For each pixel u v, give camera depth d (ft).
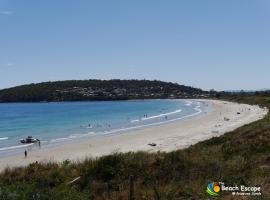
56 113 375.66
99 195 36.24
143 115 314.55
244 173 41.27
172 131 177.47
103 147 133.08
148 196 33.99
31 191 33.32
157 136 159.84
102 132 189.26
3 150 137.39
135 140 149.89
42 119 295.69
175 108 424.46
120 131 190.70
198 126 195.42
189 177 40.60
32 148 139.74
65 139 165.07
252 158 50.96
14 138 176.45
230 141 74.84
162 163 44.75
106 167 42.93
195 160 47.55
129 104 595.88
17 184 37.32
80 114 351.25
